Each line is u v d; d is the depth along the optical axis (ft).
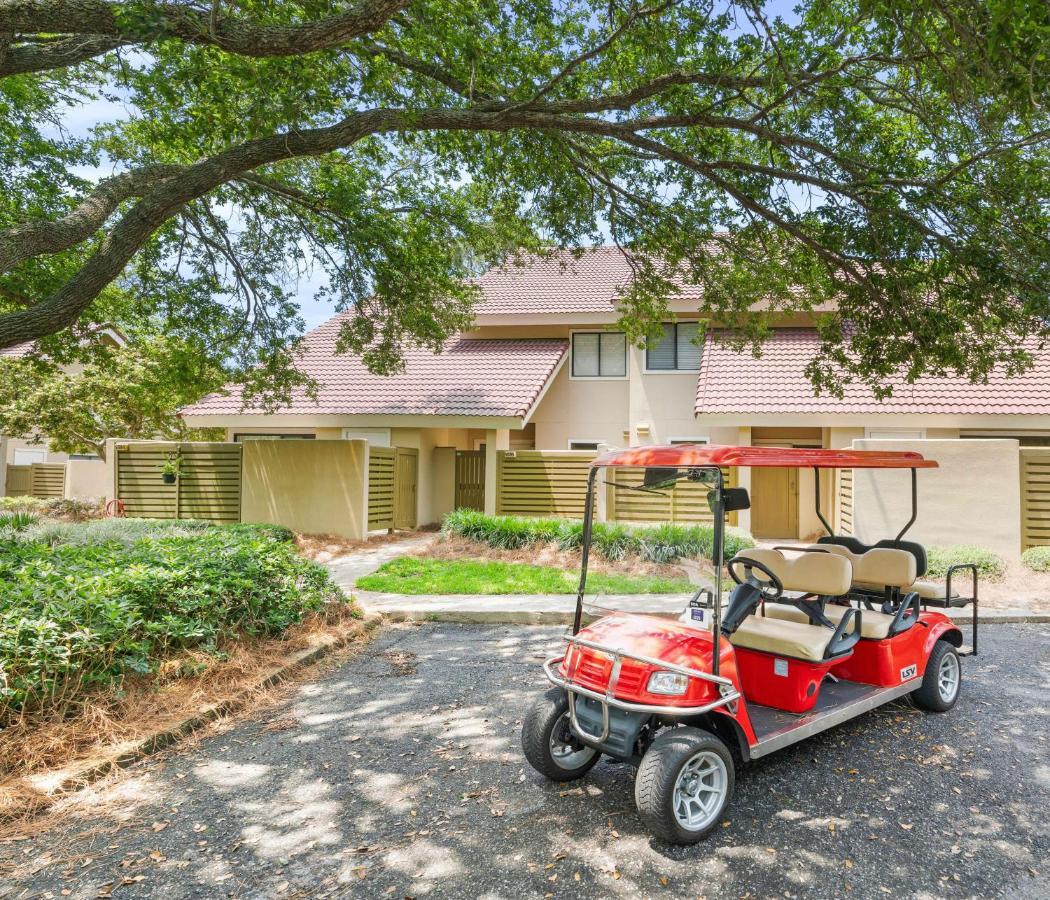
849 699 14.98
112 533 37.09
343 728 16.16
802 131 22.90
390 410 49.80
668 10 20.16
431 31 20.56
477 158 27.99
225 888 10.07
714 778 11.71
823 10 18.80
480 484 55.42
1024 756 14.52
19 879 10.25
